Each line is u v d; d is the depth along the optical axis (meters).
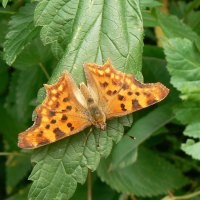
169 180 0.24
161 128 0.23
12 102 0.26
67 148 0.17
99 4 0.18
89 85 0.17
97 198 0.24
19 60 0.23
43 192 0.17
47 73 0.23
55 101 0.17
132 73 0.18
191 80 0.21
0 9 0.23
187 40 0.21
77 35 0.18
